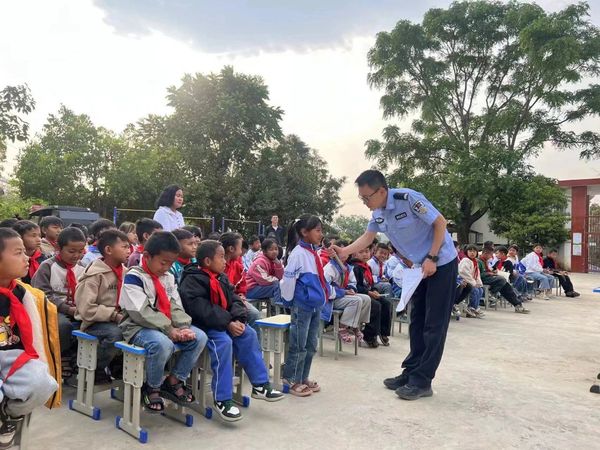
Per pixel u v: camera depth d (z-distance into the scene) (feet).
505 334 21.58
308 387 12.55
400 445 9.48
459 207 65.26
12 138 29.71
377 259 22.79
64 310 11.91
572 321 25.73
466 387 13.42
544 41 56.90
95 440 9.30
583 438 10.07
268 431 10.00
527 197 58.95
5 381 7.29
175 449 9.01
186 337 9.95
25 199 61.36
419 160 67.15
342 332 17.99
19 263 7.79
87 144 65.87
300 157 92.63
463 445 9.57
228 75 79.10
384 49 65.82
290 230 14.02
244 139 80.59
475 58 65.62
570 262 71.77
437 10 65.41
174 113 78.95
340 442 9.53
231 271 14.93
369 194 12.50
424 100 66.64
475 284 25.75
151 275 10.36
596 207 83.51
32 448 8.83
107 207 70.23
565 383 14.08
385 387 13.23
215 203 77.05
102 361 11.07
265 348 12.76
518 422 10.89
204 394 10.83
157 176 72.84
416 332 13.17
